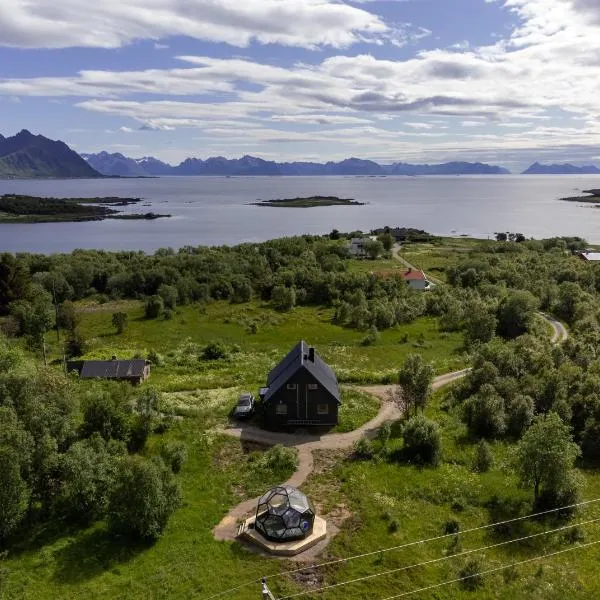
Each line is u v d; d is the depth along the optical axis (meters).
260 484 43.34
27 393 45.28
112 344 88.56
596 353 71.19
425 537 36.97
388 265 162.25
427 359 79.50
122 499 35.53
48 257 146.62
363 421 55.44
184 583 31.86
